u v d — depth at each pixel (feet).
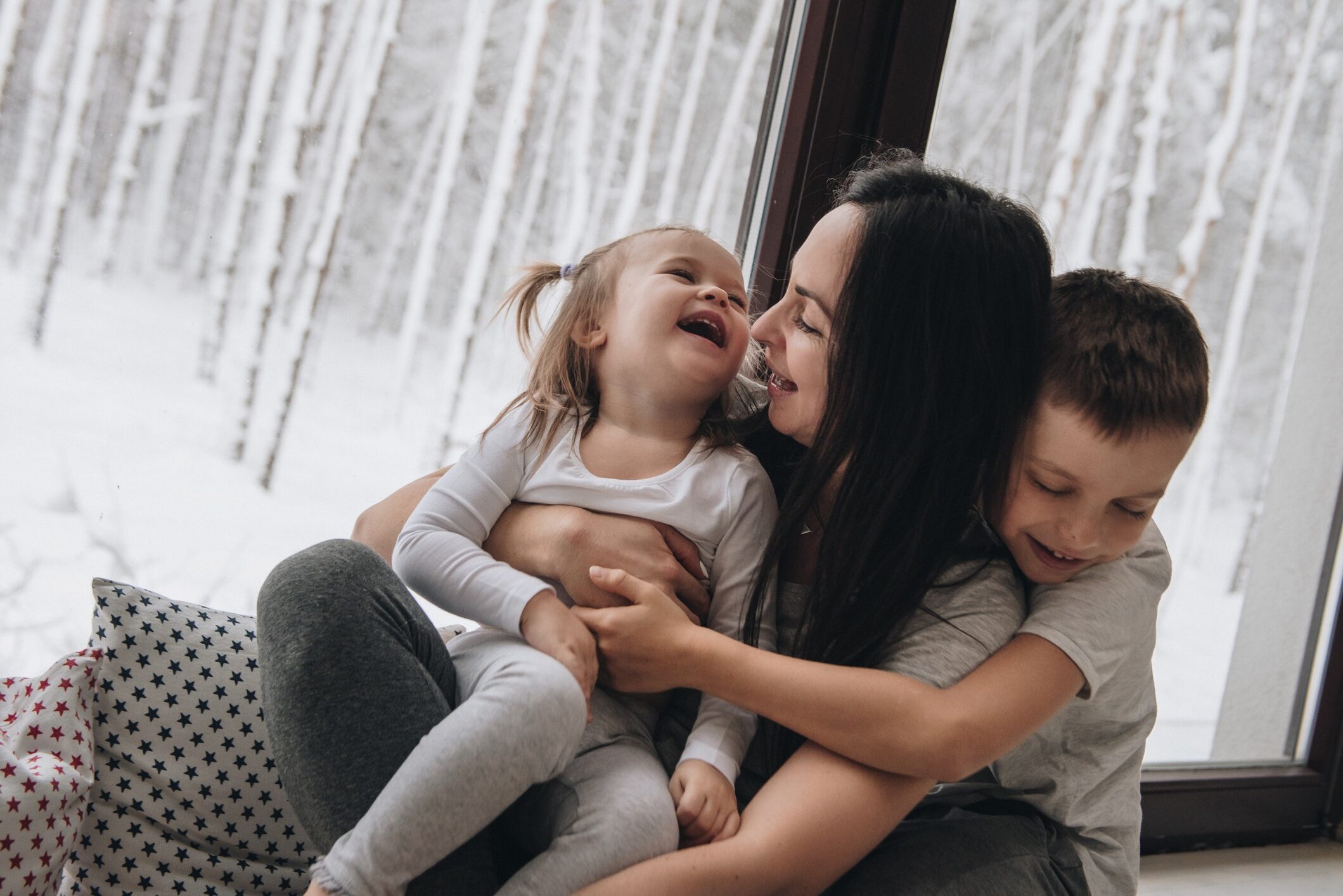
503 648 2.87
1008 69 5.33
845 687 2.74
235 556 4.23
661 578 3.07
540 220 4.58
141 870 3.02
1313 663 6.84
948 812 3.49
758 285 4.84
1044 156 5.61
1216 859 5.89
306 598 2.63
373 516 3.70
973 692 2.78
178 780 3.11
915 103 4.88
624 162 4.66
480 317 4.53
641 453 3.33
